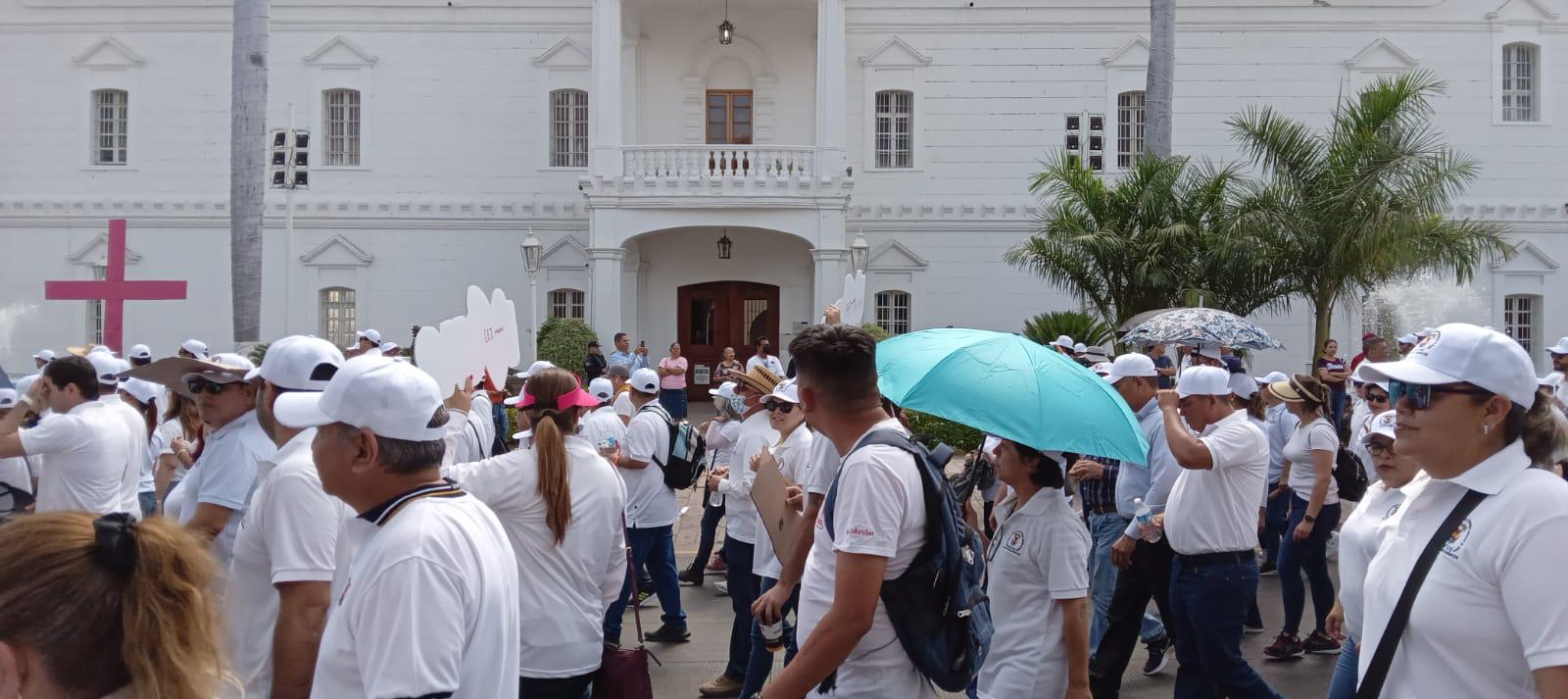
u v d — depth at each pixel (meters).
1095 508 7.39
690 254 26.19
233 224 17.03
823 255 23.27
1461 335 2.95
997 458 4.88
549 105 25.52
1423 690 2.94
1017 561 4.68
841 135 23.36
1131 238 15.73
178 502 5.37
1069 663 4.51
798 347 3.77
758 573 6.81
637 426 8.26
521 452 4.83
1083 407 4.55
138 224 25.59
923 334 5.14
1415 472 4.35
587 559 4.87
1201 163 24.84
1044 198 25.16
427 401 3.04
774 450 6.82
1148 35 24.92
